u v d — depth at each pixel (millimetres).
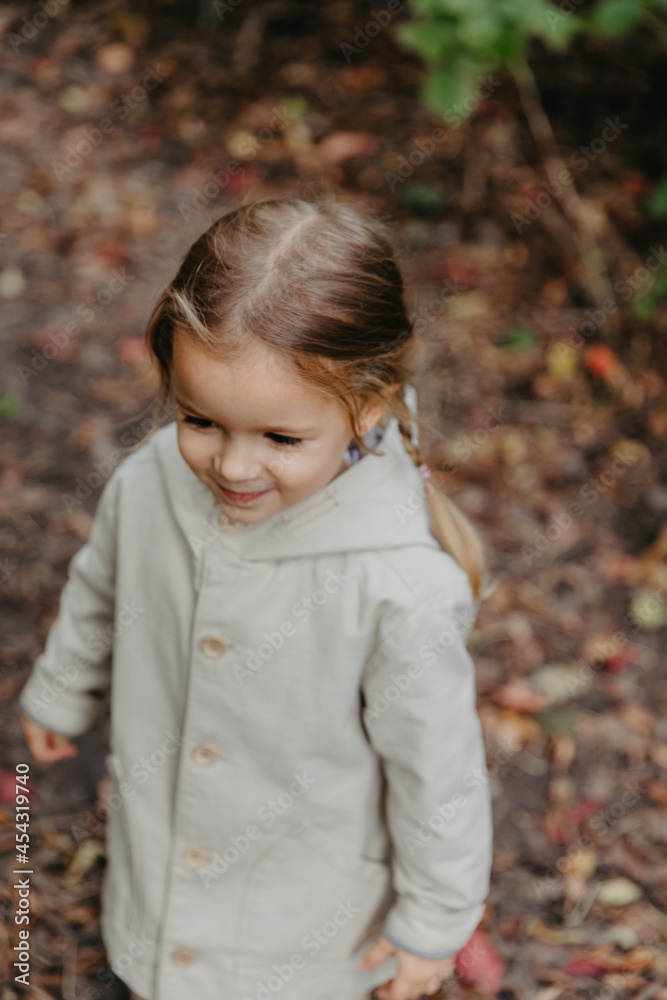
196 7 3857
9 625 2244
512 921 1822
